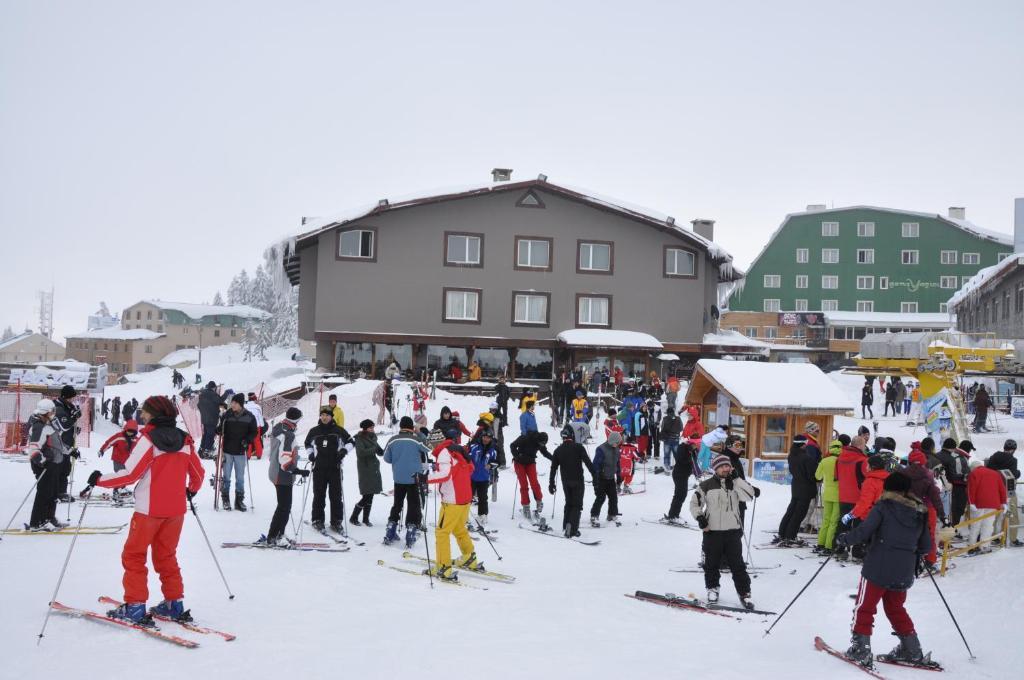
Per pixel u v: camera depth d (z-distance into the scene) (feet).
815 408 67.05
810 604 30.96
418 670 21.18
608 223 141.49
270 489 54.65
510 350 139.33
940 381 93.91
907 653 22.84
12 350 398.42
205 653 21.45
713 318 151.23
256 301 463.42
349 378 125.08
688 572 36.65
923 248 261.03
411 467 38.65
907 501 22.95
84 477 58.13
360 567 33.65
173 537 23.82
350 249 134.10
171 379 214.07
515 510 52.80
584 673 21.59
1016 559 34.78
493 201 138.10
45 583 27.40
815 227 266.16
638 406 76.38
